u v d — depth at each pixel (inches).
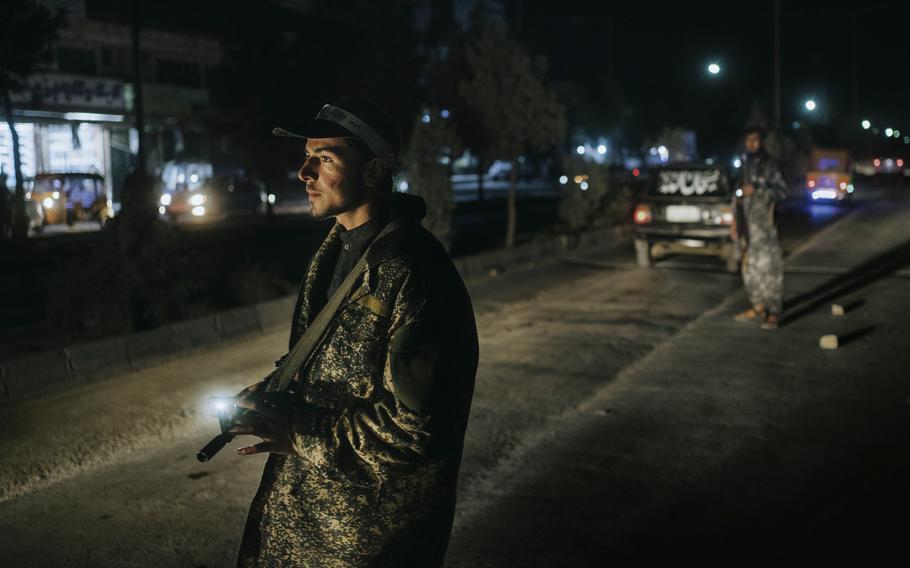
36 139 1248.2
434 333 76.7
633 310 413.4
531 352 329.7
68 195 1057.5
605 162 788.0
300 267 604.7
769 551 159.2
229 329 365.4
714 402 255.0
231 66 984.9
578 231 747.4
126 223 364.2
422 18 1314.0
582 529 171.5
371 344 78.9
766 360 302.8
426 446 75.4
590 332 364.5
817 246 622.5
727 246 527.8
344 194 82.3
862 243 626.2
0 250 754.8
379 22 1003.9
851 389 261.9
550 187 2006.6
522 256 601.0
